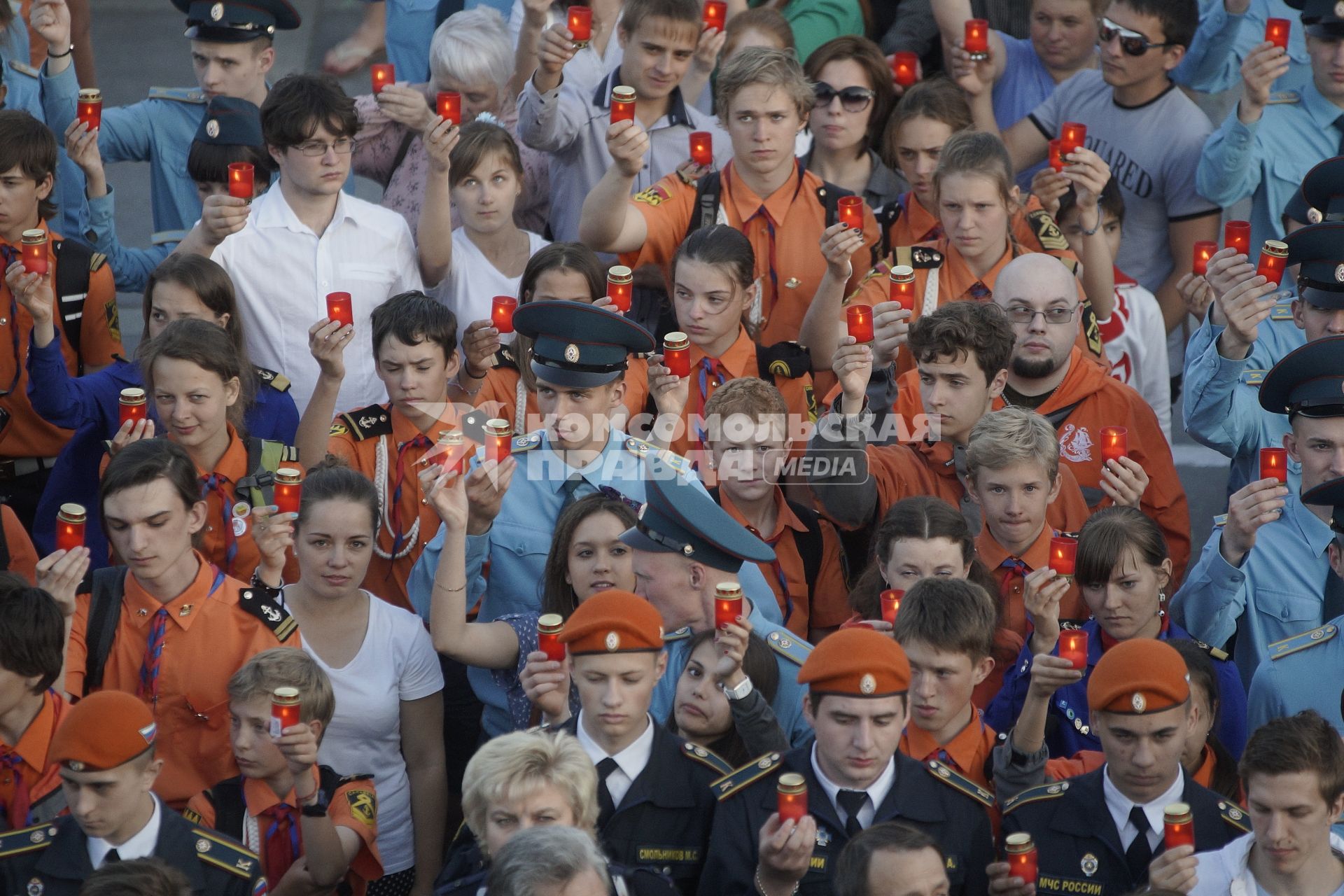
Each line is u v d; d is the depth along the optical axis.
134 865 17.45
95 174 31.61
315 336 27.14
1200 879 19.33
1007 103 39.59
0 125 28.66
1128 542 23.91
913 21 42.09
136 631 23.11
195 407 25.50
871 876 17.47
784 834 18.30
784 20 38.00
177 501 22.72
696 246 28.78
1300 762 18.64
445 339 27.75
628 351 26.22
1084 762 22.36
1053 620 23.33
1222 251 27.28
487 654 24.19
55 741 19.12
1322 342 25.45
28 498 29.69
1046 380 29.31
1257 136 36.88
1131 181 37.47
